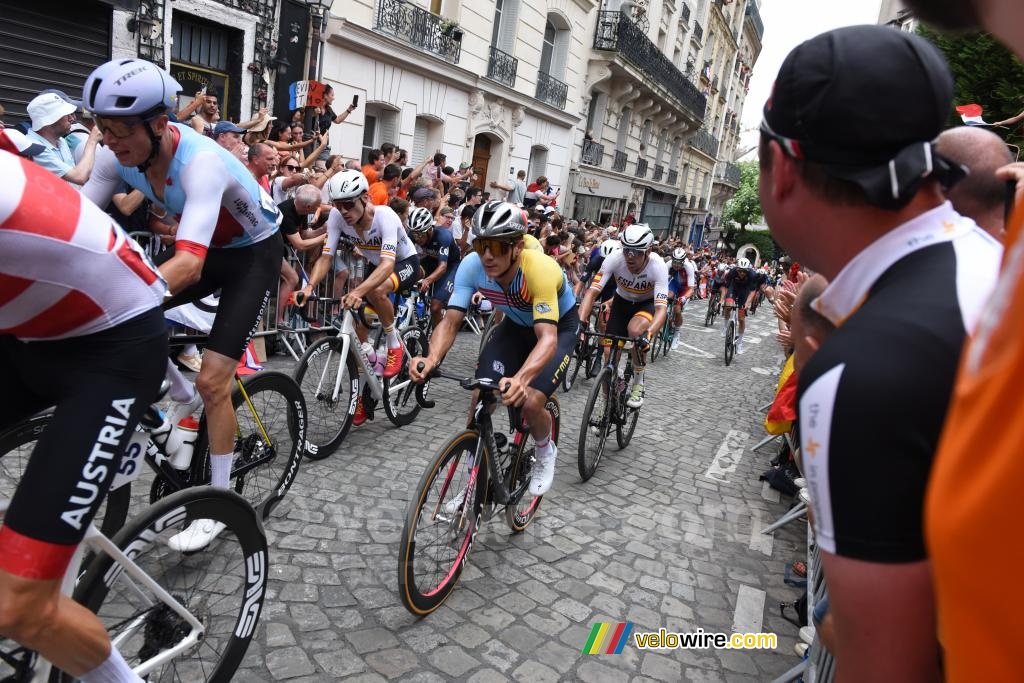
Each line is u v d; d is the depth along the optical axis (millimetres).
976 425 410
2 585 1246
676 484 4051
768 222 864
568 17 15875
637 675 2205
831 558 660
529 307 2734
